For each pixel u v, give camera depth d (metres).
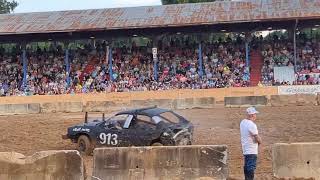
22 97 42.88
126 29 48.25
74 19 50.69
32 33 48.28
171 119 19.17
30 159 14.41
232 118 29.72
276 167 14.62
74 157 14.23
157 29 49.88
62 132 26.36
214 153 14.31
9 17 53.16
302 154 14.59
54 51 53.72
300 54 48.50
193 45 52.03
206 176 14.24
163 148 14.53
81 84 48.53
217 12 48.50
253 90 40.28
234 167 16.70
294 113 30.70
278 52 49.03
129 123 19.31
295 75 45.41
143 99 39.06
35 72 50.66
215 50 50.88
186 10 50.25
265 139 22.28
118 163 14.64
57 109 38.34
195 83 46.53
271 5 48.56
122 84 47.28
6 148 22.30
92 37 51.22
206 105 36.03
